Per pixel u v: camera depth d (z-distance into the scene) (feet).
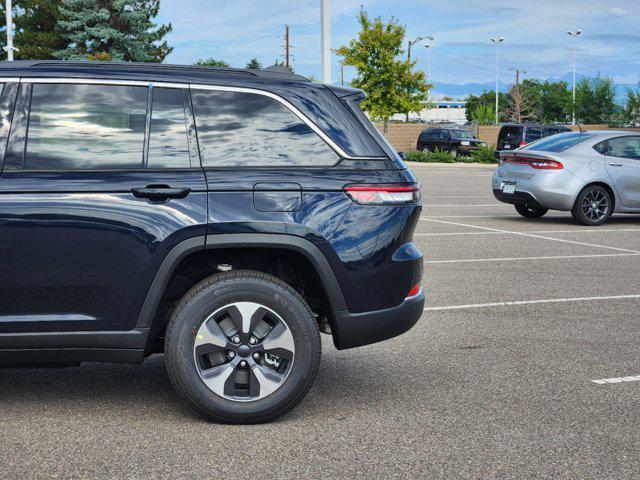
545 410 14.94
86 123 13.76
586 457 12.67
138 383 16.37
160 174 13.61
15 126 13.66
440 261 32.53
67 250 13.34
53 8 170.40
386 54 127.85
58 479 11.57
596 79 182.29
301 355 13.74
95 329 13.53
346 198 13.93
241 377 13.85
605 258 33.60
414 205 14.49
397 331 14.43
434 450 12.88
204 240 13.46
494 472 12.02
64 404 14.97
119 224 13.38
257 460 12.36
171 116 13.94
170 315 15.08
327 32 58.13
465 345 19.76
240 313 13.61
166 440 13.16
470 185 78.28
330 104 14.37
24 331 13.39
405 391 16.05
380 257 14.03
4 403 15.02
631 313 23.45
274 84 14.30
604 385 16.56
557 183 45.01
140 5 169.68
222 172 13.73
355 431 13.71
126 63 14.26
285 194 13.71
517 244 37.60
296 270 15.26
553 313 23.34
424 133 137.39
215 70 14.43
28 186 13.35
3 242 13.25
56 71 13.94
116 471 11.87
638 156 46.50
